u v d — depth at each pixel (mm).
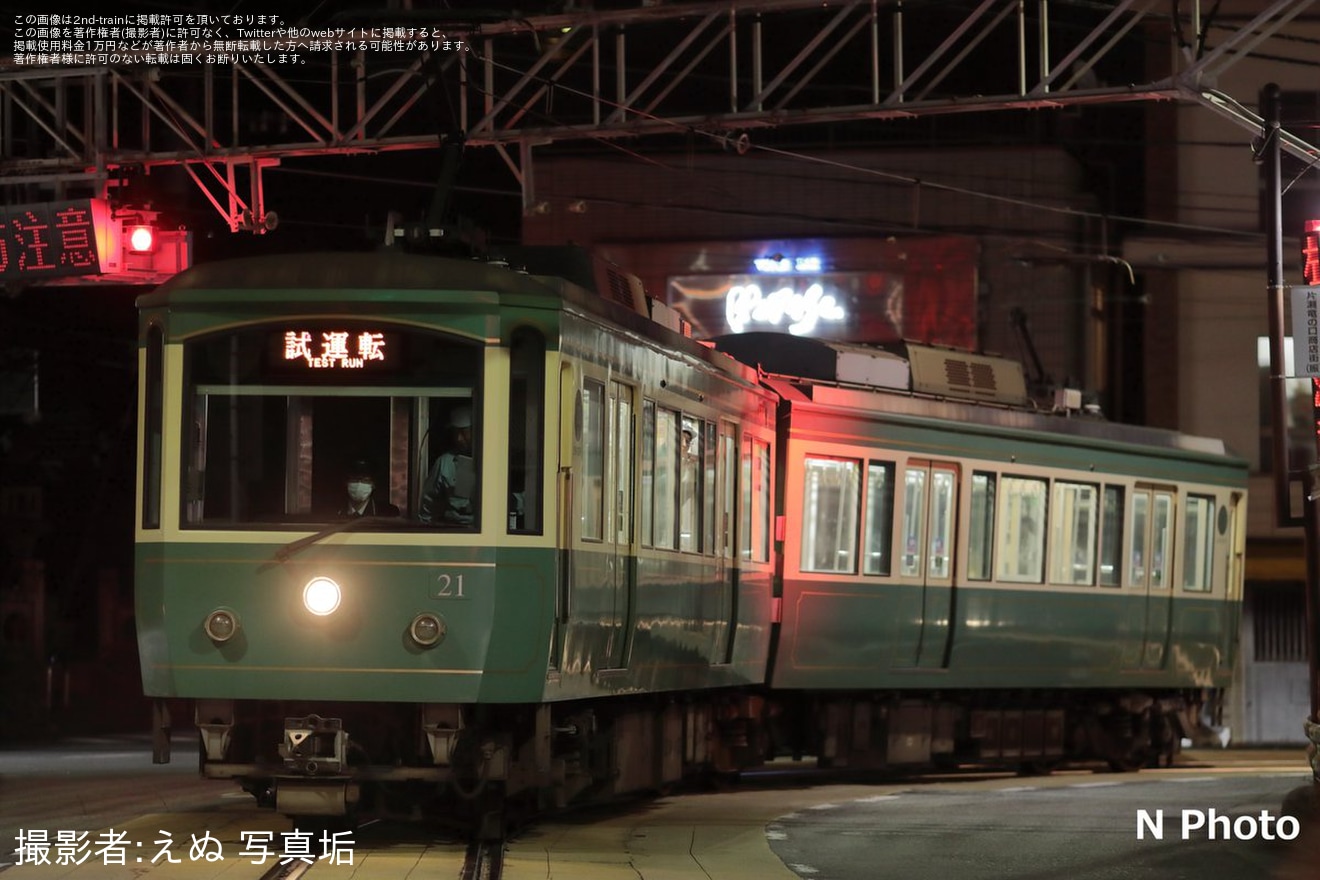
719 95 68000
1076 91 37688
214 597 24797
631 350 28578
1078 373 65062
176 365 25016
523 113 42094
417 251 27906
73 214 46031
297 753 24641
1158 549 49062
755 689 38719
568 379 25672
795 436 38344
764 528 37062
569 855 25469
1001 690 45219
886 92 67688
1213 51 36719
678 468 31422
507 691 24844
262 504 24953
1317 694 37250
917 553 41812
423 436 24875
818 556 39031
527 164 42156
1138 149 67750
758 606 36656
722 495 34125
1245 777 44625
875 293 65688
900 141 66375
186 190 72062
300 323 24984
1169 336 66000
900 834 29391
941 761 43906
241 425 24984
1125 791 38594
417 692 24656
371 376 24922
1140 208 67625
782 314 65938
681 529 31656
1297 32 63969
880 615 40750
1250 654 66812
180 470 24953
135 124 70812
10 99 47281
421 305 24844
